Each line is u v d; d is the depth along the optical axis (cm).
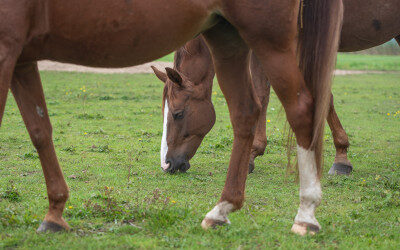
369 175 617
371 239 353
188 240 338
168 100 582
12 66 281
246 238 346
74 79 1923
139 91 1630
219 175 617
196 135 593
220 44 358
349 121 1135
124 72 2275
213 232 353
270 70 328
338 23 331
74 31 286
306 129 336
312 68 335
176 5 296
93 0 281
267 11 312
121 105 1321
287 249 323
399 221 403
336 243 344
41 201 454
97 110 1225
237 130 377
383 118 1182
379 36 589
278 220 395
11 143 801
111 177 593
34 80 327
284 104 337
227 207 369
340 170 625
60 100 1375
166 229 366
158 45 306
